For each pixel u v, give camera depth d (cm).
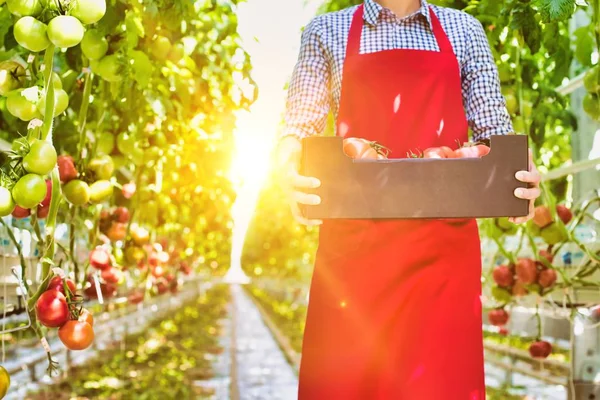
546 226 296
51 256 185
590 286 314
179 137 440
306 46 190
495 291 330
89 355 715
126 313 858
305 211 156
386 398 167
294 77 188
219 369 745
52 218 185
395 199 155
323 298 175
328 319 174
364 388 170
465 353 167
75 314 188
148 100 316
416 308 169
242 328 1353
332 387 171
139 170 358
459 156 162
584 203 340
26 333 428
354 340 171
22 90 179
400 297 169
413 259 170
